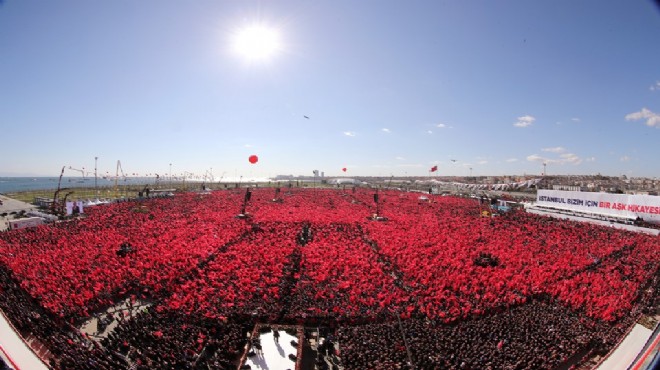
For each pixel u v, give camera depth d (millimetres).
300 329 34781
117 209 95188
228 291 41312
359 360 29344
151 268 47500
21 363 27859
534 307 40656
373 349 30766
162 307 37531
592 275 48156
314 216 88875
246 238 65062
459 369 28484
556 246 61500
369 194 150250
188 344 31562
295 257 54438
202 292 40969
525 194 148375
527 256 55562
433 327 35625
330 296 41031
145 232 67125
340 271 47969
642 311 39250
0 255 49562
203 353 30688
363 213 97625
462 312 38344
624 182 154625
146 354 29719
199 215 88438
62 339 31953
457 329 34531
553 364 30094
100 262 48875
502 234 70250
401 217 89562
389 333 33438
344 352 30641
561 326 36031
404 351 30359
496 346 31750
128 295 42312
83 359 28531
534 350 31250
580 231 72375
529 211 101375
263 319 36812
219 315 36469
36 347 30812
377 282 44312
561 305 41094
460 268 49125
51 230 66750
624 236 67688
